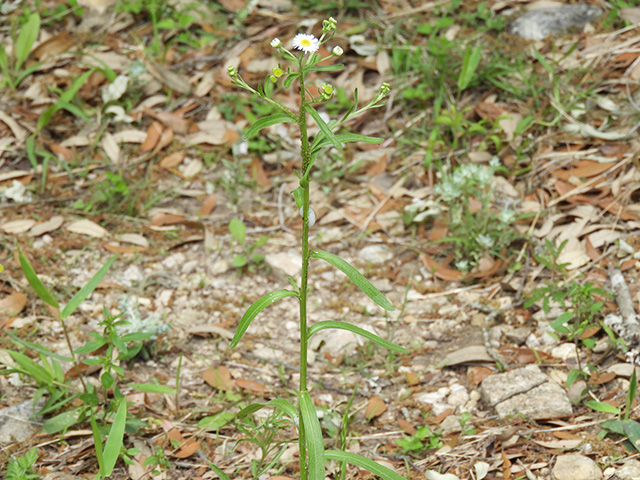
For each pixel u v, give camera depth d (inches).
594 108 167.2
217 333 131.4
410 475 99.5
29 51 183.5
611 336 114.3
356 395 118.2
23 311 134.7
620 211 143.9
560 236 142.7
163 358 126.6
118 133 175.6
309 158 73.9
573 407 109.0
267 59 193.3
